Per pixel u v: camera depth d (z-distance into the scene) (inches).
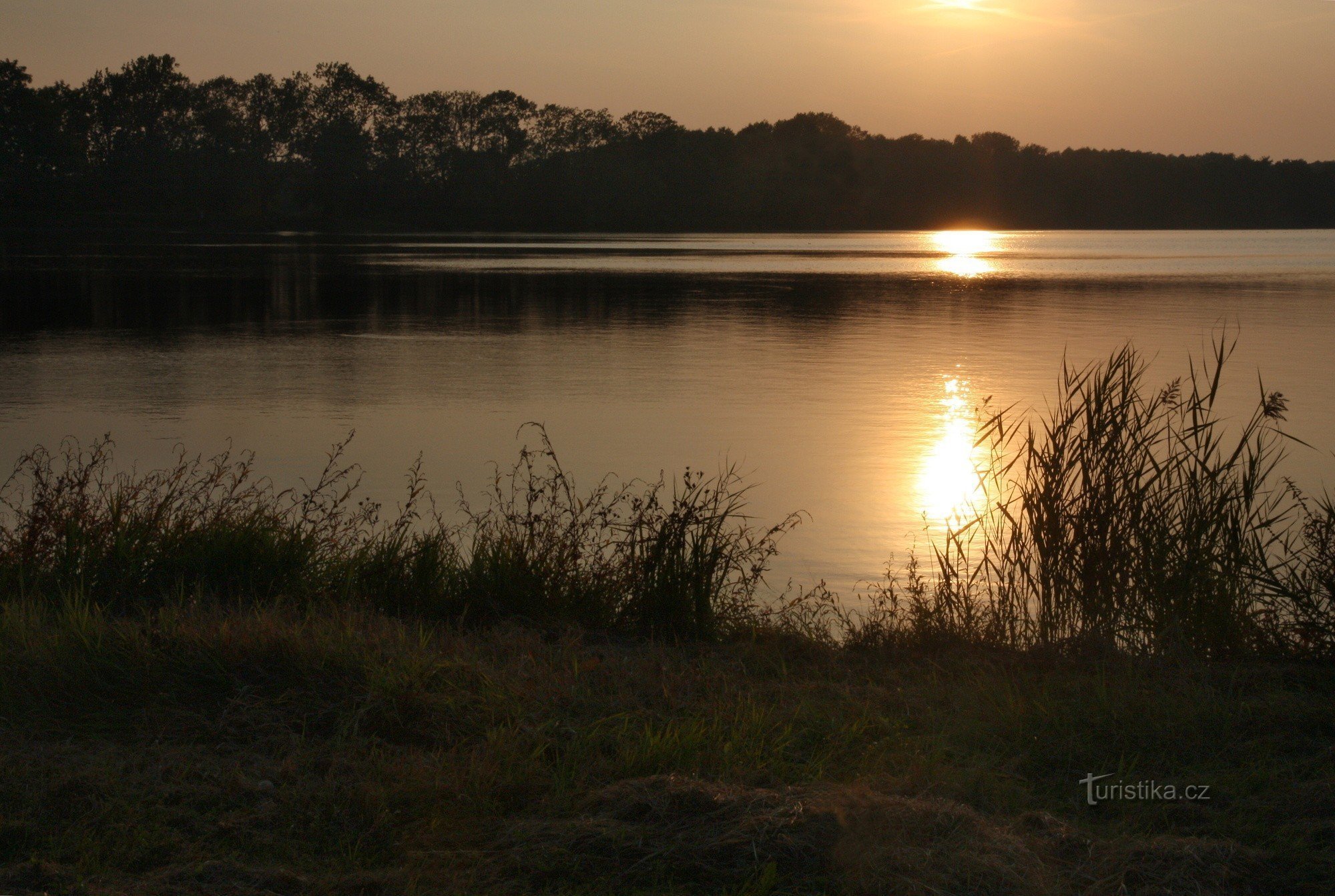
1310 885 127.0
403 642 201.0
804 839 131.3
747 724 167.8
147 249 3053.6
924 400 653.3
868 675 205.5
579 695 183.8
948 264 2623.0
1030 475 263.4
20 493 388.8
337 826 140.0
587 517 360.5
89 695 177.9
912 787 150.4
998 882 125.7
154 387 692.1
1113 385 256.5
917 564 340.8
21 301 1398.9
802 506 410.0
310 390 685.3
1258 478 316.8
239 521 272.7
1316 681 196.9
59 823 139.1
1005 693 181.6
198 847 133.8
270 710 174.1
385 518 374.3
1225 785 151.9
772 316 1240.8
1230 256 3129.9
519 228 6141.7
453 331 1069.1
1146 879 127.5
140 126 5388.8
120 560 247.3
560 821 139.0
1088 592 236.2
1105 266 2509.8
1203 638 223.5
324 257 2672.2
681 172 6589.6
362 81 5880.9
